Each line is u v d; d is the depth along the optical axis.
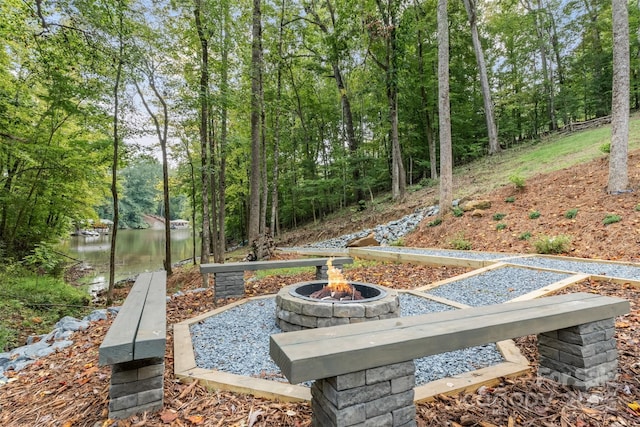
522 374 2.21
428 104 15.47
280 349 1.45
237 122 13.01
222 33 7.98
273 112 12.95
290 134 17.30
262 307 4.11
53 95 6.99
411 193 13.92
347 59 13.41
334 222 15.18
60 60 6.56
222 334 3.19
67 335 3.51
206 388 2.12
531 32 17.55
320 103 17.70
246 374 2.35
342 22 11.79
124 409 1.81
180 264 14.60
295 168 18.30
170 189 15.08
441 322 1.80
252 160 9.41
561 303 2.15
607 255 5.29
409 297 4.29
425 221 9.80
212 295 5.05
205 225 9.15
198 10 7.15
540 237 6.56
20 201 9.46
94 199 12.90
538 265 5.11
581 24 17.45
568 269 4.70
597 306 2.05
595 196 7.12
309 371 1.33
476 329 1.70
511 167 12.05
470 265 5.65
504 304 2.17
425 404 1.89
